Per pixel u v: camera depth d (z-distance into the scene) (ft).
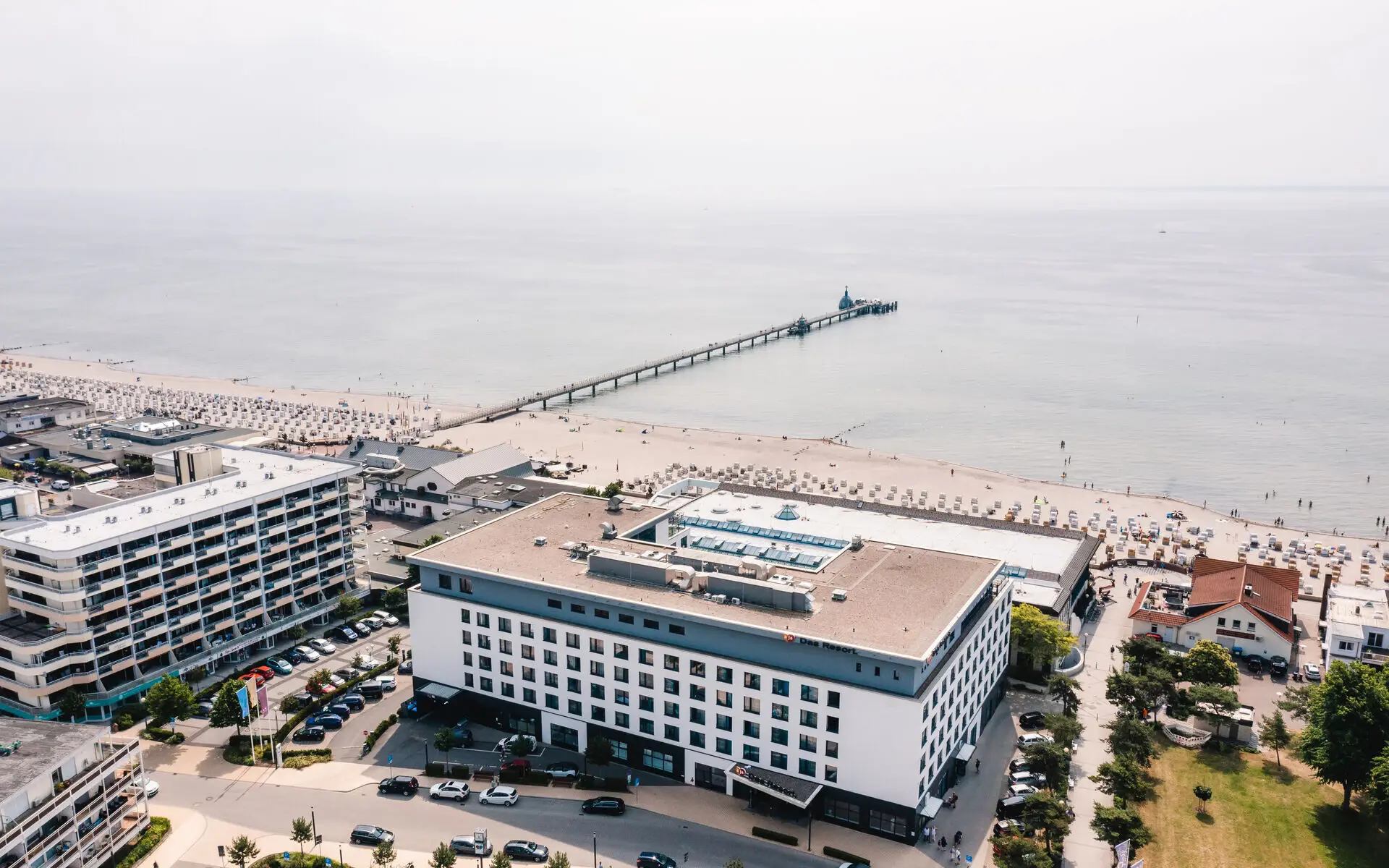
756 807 407.44
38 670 445.78
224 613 528.22
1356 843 385.09
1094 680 529.04
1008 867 361.51
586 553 481.46
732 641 405.39
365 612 601.62
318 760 438.81
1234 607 556.51
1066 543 641.81
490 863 367.66
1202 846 384.27
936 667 392.68
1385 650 530.68
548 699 455.63
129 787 374.84
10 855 311.27
